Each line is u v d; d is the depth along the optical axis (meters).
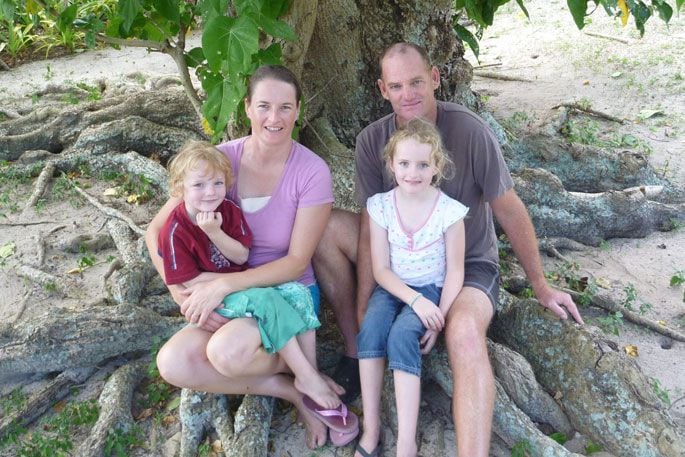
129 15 3.18
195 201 2.74
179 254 2.86
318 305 3.13
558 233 4.42
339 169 4.28
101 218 4.78
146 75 6.93
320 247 3.17
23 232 4.64
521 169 4.86
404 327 2.78
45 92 6.70
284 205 2.93
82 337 3.39
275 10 3.24
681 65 6.71
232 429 2.98
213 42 2.67
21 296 4.02
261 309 2.76
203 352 2.81
